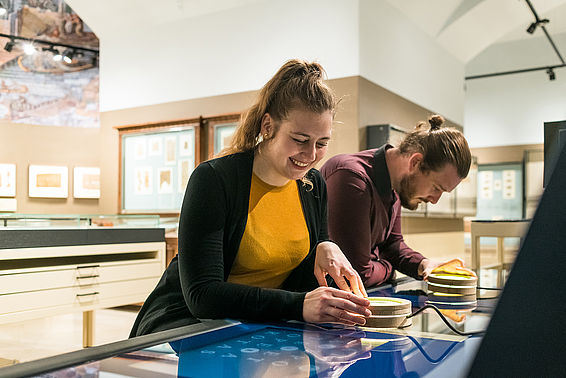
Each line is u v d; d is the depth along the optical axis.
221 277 1.14
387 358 0.66
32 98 8.83
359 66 4.95
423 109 6.46
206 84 5.90
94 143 8.34
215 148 5.81
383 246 2.02
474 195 7.24
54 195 8.02
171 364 0.62
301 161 1.18
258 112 1.24
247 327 0.90
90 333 3.97
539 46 9.45
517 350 0.28
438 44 6.97
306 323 0.95
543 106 9.63
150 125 6.28
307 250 1.36
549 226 0.29
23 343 4.19
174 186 6.10
